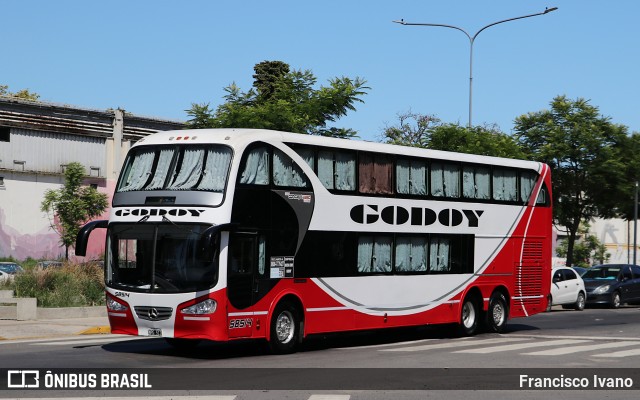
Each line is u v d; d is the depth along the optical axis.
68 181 48.78
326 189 19.50
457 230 23.03
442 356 17.97
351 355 18.25
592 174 47.66
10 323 24.61
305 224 18.91
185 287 17.00
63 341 21.00
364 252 20.41
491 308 24.12
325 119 36.09
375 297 20.61
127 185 18.19
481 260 23.75
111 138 56.97
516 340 22.22
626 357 17.94
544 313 35.50
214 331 16.94
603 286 39.16
